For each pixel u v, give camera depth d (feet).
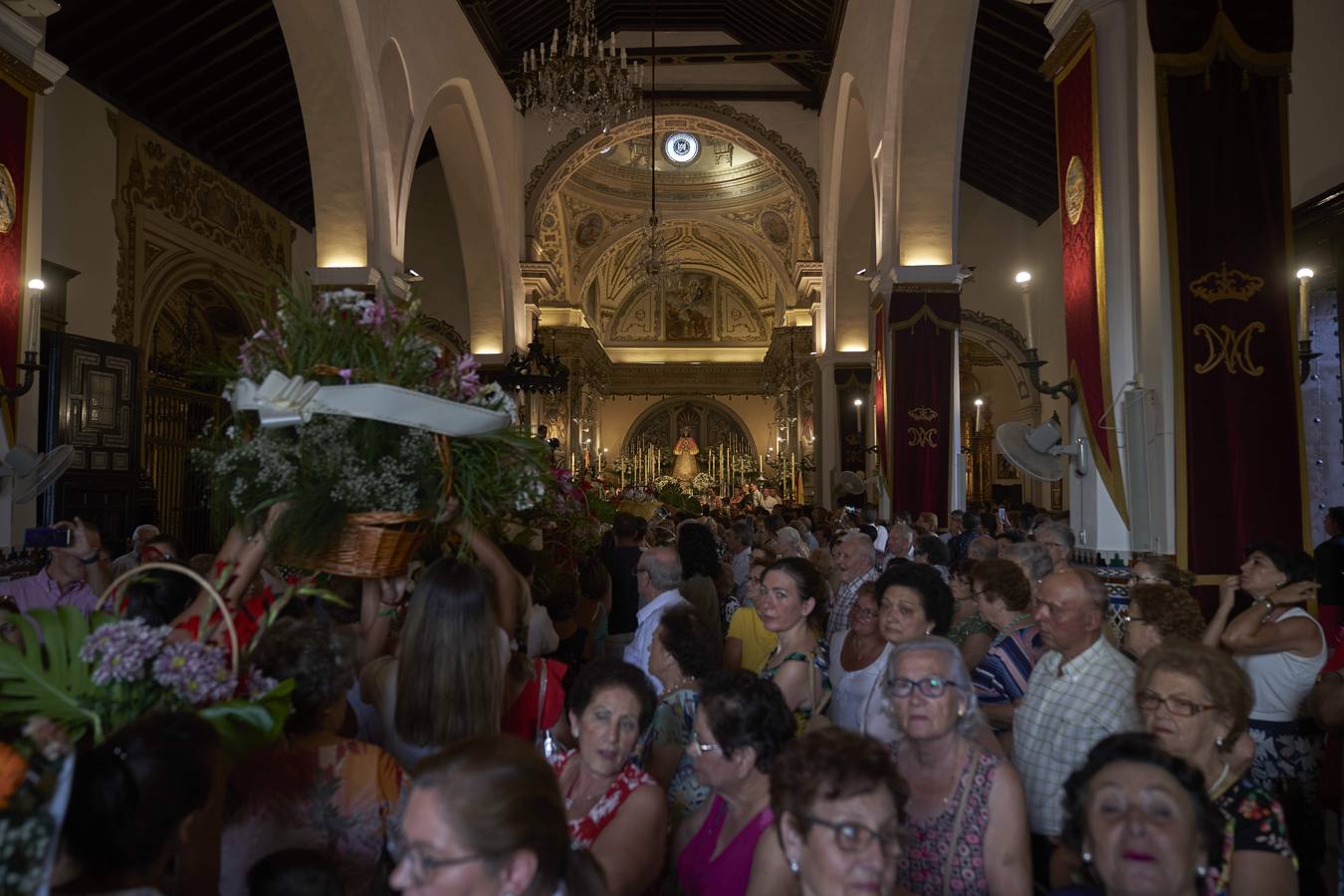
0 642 6.10
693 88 59.11
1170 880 5.37
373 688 9.27
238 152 42.83
